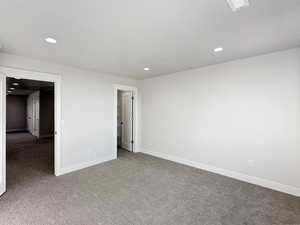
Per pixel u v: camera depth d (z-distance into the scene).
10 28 1.88
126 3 1.42
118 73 4.18
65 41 2.23
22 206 2.20
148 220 1.95
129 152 5.12
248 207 2.21
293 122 2.53
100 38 2.14
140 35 2.06
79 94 3.66
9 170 3.56
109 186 2.81
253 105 2.91
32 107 8.63
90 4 1.44
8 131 9.46
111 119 4.34
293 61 2.51
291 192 2.54
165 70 3.88
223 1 1.40
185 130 3.97
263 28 1.89
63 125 3.39
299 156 2.49
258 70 2.85
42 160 4.29
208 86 3.52
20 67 2.82
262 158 2.83
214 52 2.68
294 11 1.54
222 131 3.32
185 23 1.77
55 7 1.48
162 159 4.39
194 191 2.64
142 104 5.05
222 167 3.34
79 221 1.92
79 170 3.57
